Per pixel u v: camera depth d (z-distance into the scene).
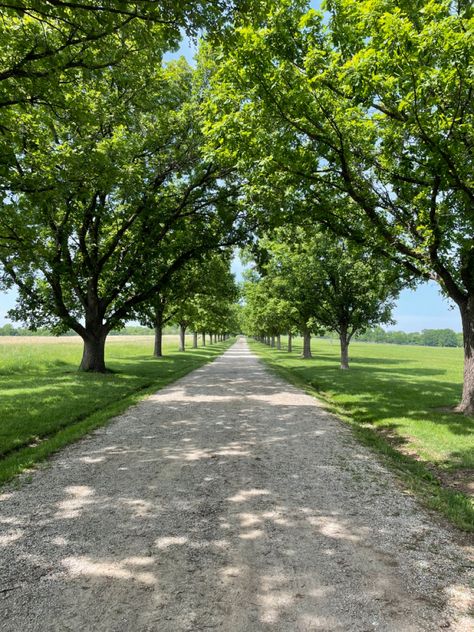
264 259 17.62
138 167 14.14
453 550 3.44
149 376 17.23
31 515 4.05
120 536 3.61
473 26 5.68
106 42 7.30
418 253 9.44
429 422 8.50
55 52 6.81
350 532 3.73
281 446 6.66
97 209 15.73
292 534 3.68
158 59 8.02
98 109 13.12
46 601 2.69
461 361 33.16
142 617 2.53
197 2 5.52
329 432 7.65
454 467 5.84
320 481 5.08
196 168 16.28
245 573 3.04
